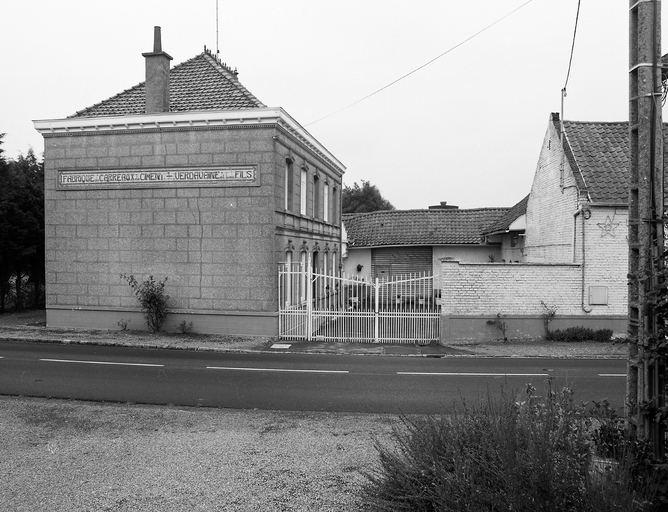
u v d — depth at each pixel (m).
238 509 5.38
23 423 8.45
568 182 19.12
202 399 10.14
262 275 18.11
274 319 18.08
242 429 8.14
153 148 18.78
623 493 3.89
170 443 7.46
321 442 7.47
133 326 19.03
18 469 6.50
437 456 4.61
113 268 19.12
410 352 15.88
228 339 17.55
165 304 18.61
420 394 10.52
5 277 26.17
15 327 19.78
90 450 7.18
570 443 4.28
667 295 4.49
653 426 4.80
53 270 19.53
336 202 28.95
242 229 18.20
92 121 18.92
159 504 5.52
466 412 5.25
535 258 22.86
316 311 17.98
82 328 19.33
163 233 18.75
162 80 18.97
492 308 17.70
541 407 4.84
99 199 19.19
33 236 25.86
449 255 31.03
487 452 4.37
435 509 4.27
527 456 4.06
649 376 4.91
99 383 11.43
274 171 18.08
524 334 17.72
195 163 18.48
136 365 13.45
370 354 15.57
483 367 13.54
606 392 10.70
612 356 15.32
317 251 24.14
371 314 17.91
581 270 17.75
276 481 6.07
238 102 18.86
